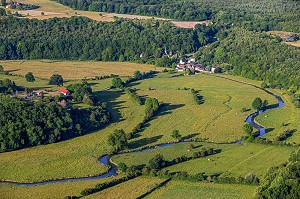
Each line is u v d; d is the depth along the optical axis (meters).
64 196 197.38
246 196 195.38
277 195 173.50
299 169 182.12
